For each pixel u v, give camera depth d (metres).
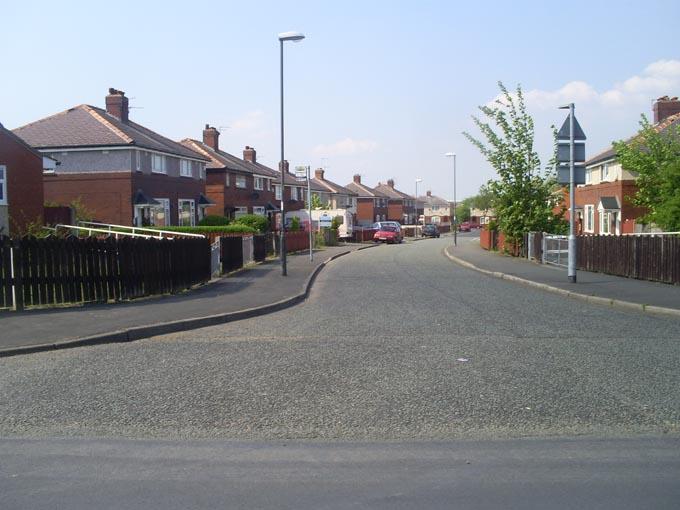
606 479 5.01
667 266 18.22
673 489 4.82
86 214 33.75
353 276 23.84
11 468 5.32
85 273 14.16
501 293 17.66
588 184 43.53
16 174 25.83
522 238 33.06
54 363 9.09
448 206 149.88
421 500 4.64
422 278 22.81
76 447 5.81
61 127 38.38
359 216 100.00
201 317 12.54
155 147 39.16
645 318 12.92
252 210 58.47
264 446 5.80
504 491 4.79
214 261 21.67
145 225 37.75
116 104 42.41
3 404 7.07
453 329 11.60
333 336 11.03
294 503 4.61
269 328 12.07
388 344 10.23
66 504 4.61
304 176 28.31
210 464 5.38
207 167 51.72
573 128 18.94
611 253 21.70
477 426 6.27
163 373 8.41
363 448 5.73
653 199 29.11
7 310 13.02
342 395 7.30
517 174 33.16
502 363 8.81
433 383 7.78
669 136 30.20
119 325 11.55
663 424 6.30
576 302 15.53
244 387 7.67
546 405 6.88
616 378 7.98
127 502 4.64
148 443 5.91
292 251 39.28
